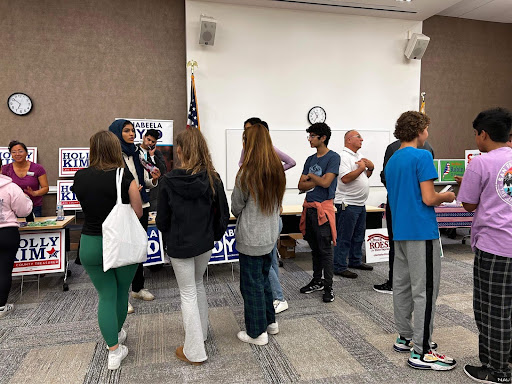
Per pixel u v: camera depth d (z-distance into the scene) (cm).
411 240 204
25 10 496
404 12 570
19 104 501
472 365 207
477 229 193
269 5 545
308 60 575
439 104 654
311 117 580
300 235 448
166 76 546
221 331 256
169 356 223
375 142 611
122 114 535
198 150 205
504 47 680
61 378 201
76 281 372
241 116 557
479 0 575
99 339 247
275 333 250
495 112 186
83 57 518
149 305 304
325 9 560
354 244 404
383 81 607
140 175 303
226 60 545
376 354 224
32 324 270
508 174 179
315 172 306
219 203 209
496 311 185
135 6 529
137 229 206
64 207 507
